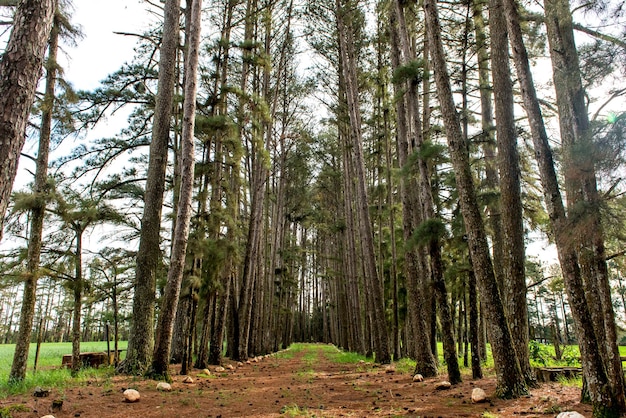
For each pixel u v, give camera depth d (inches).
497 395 257.8
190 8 513.7
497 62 326.0
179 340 553.0
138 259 407.5
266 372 517.3
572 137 250.8
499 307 267.1
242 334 714.8
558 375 329.1
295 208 1238.3
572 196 230.4
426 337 418.3
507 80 323.9
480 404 241.3
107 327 613.0
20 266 419.8
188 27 508.7
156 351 361.7
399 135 489.1
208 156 462.0
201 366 489.7
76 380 341.7
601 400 189.5
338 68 843.4
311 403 270.2
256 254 795.4
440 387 310.5
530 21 364.8
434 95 571.2
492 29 330.0
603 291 208.4
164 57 441.1
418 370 413.1
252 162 834.2
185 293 423.2
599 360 194.4
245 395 309.9
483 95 465.7
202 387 350.0
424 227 339.3
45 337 2180.1
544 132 231.9
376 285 615.8
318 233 1628.9
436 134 509.4
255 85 816.3
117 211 541.6
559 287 628.7
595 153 172.7
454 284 483.2
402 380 391.5
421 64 398.0
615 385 192.2
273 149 946.7
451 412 221.0
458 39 466.0
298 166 1102.4
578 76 232.5
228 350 786.8
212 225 439.2
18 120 179.0
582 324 200.2
